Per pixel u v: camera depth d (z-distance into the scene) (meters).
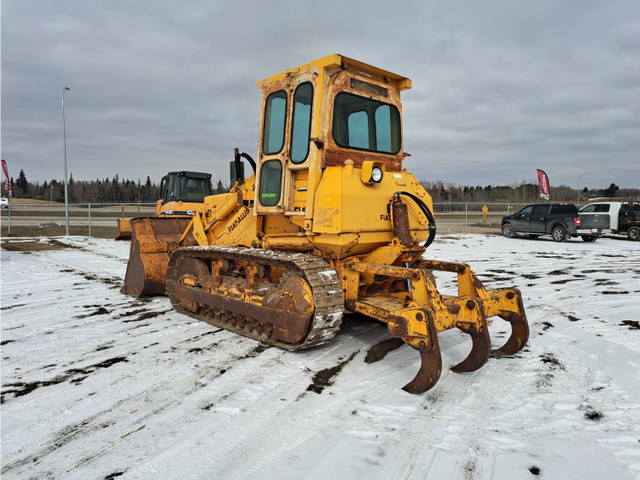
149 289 7.56
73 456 2.92
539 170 27.14
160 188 15.73
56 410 3.56
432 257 13.82
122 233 13.55
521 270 11.22
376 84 5.38
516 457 2.86
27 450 2.99
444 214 41.56
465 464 2.79
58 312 6.75
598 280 9.70
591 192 67.12
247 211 6.02
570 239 20.34
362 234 4.74
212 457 2.90
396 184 5.23
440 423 3.33
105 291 8.34
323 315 4.46
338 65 4.75
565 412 3.50
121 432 3.23
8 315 6.57
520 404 3.64
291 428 3.27
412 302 4.20
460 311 4.23
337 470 2.73
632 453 2.89
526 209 19.86
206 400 3.74
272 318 4.88
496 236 20.81
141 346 5.16
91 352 4.96
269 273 5.31
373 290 5.28
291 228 5.36
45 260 12.34
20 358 4.76
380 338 5.46
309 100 4.88
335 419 3.41
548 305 7.26
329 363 4.60
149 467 2.79
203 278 6.11
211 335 5.59
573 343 5.22
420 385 3.78
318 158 4.77
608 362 4.57
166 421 3.39
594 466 2.74
